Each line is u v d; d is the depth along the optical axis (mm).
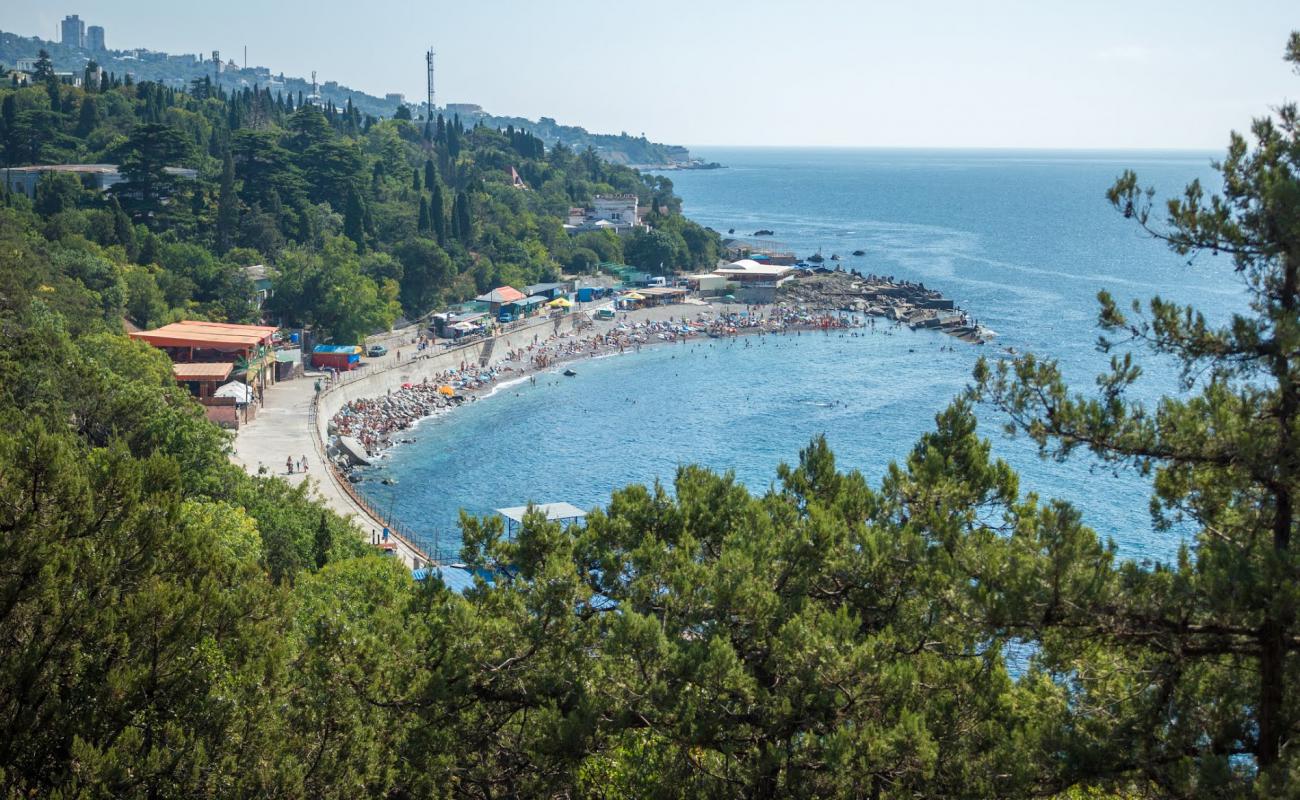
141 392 71125
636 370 163000
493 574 29047
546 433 126938
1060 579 19703
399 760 25375
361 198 197125
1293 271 19922
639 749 26797
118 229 150125
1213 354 20578
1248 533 20734
